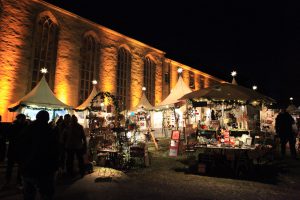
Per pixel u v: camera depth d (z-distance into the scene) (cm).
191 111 1514
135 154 910
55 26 1841
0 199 519
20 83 1582
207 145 842
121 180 693
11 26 1579
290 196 559
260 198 541
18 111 1427
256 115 1365
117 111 1012
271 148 919
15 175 737
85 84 1977
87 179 693
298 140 1321
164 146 1484
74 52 1903
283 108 1062
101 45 2117
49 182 378
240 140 852
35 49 1711
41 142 374
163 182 681
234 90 913
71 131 727
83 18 1973
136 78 2381
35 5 1716
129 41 2358
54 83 1766
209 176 763
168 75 2775
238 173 767
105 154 905
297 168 865
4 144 853
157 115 2223
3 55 1523
